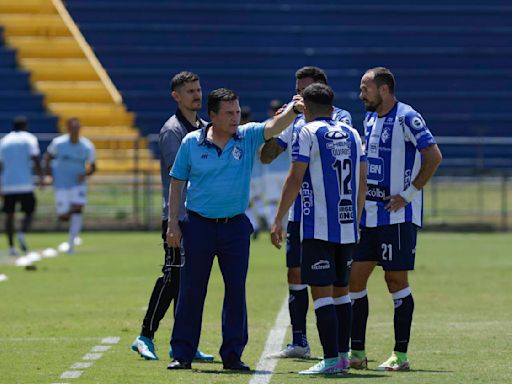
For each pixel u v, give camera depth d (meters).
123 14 137.88
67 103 128.62
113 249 86.56
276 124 34.31
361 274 35.50
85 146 84.19
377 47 137.75
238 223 34.69
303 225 33.41
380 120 35.25
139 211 107.44
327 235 33.12
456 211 108.25
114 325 45.22
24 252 83.44
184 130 36.78
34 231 106.38
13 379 32.56
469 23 141.00
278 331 43.53
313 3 140.00
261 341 41.16
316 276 33.22
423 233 105.88
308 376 32.81
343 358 34.00
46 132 124.06
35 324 45.53
